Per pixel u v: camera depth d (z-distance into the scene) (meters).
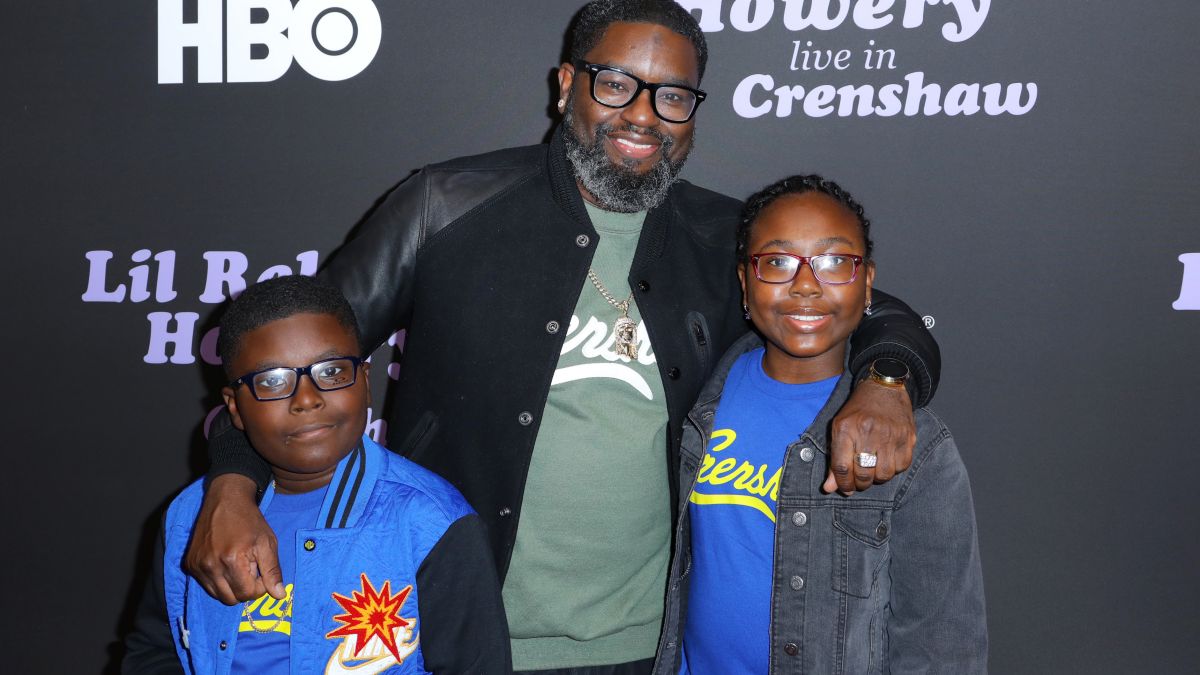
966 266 1.91
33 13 2.00
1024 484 1.93
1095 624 1.94
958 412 1.94
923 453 1.16
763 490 1.25
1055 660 1.96
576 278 1.39
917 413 1.19
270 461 1.12
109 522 2.10
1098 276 1.88
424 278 1.43
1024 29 1.85
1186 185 1.84
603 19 1.33
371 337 1.43
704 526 1.29
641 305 1.40
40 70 2.01
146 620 1.21
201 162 2.02
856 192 1.92
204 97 2.00
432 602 1.15
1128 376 1.89
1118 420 1.90
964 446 1.94
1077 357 1.90
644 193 1.34
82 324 2.06
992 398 1.92
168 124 2.01
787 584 1.21
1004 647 1.97
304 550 1.10
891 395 1.09
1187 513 1.90
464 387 1.40
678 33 1.32
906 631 1.19
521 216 1.43
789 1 1.89
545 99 1.95
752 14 1.90
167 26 1.99
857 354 1.21
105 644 2.12
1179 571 1.91
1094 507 1.92
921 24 1.87
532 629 1.38
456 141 1.97
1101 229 1.87
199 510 1.14
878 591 1.22
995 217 1.89
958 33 1.86
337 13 1.96
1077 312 1.89
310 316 1.12
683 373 1.42
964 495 1.17
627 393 1.39
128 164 2.02
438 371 1.42
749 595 1.25
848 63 1.89
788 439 1.25
